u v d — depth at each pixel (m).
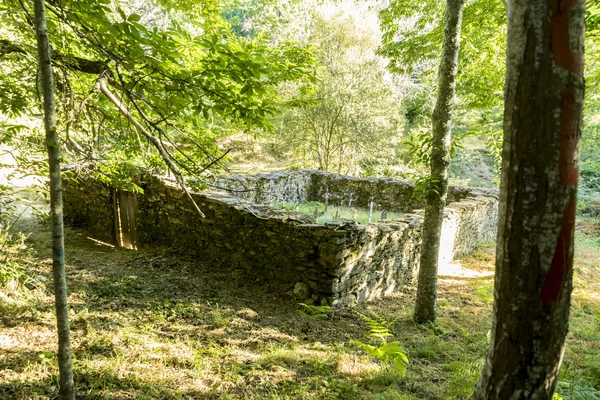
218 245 7.14
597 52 7.10
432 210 5.60
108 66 3.25
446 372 4.34
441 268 8.97
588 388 3.65
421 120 17.80
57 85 3.51
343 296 6.11
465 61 8.38
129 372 3.56
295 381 3.76
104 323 4.49
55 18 3.18
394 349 3.83
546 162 1.54
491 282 7.93
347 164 16.56
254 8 20.30
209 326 4.89
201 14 5.37
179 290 5.96
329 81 14.64
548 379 1.69
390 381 3.95
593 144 14.07
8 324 4.17
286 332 5.09
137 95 3.33
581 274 9.15
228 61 3.21
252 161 19.88
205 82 3.28
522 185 1.59
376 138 15.15
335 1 15.51
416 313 5.88
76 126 3.48
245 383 3.64
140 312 5.01
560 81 1.50
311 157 17.41
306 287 6.09
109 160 5.03
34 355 3.62
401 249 7.52
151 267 6.94
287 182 13.48
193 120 4.22
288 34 16.80
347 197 14.26
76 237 8.64
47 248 7.52
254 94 3.41
